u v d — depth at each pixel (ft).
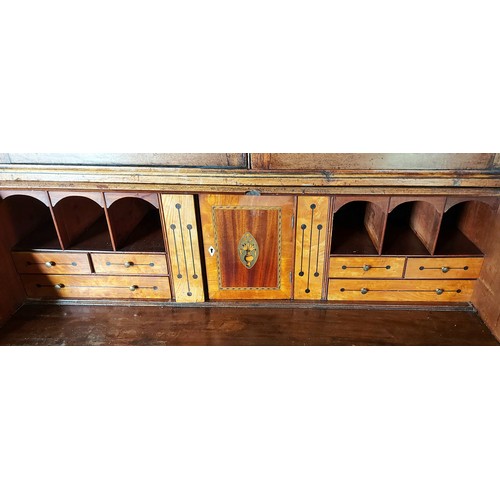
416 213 7.20
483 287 6.57
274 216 6.27
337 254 6.59
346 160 5.66
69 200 6.85
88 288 7.15
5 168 5.94
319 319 6.72
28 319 6.82
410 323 6.59
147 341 6.29
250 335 6.38
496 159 5.56
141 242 7.02
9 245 6.79
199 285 6.92
